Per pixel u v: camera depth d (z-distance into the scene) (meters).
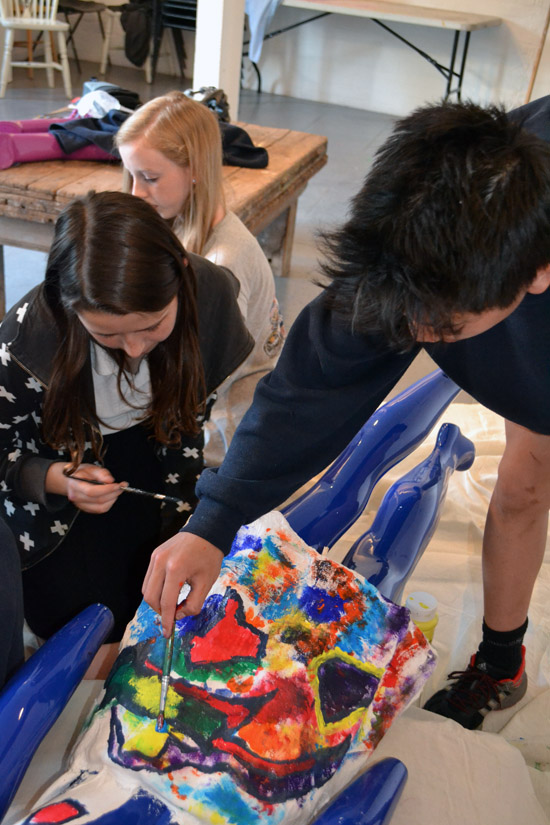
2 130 2.73
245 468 0.91
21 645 0.98
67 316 1.12
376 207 0.69
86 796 0.81
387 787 0.88
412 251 0.66
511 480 1.21
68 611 1.40
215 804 0.81
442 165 0.66
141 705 0.88
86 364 1.18
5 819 0.88
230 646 0.94
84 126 2.66
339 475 1.41
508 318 0.91
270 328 1.88
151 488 1.41
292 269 3.54
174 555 0.87
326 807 0.86
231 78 3.72
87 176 2.48
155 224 1.05
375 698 0.96
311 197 4.39
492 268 0.66
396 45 6.20
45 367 1.16
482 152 0.66
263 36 5.77
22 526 1.31
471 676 1.41
